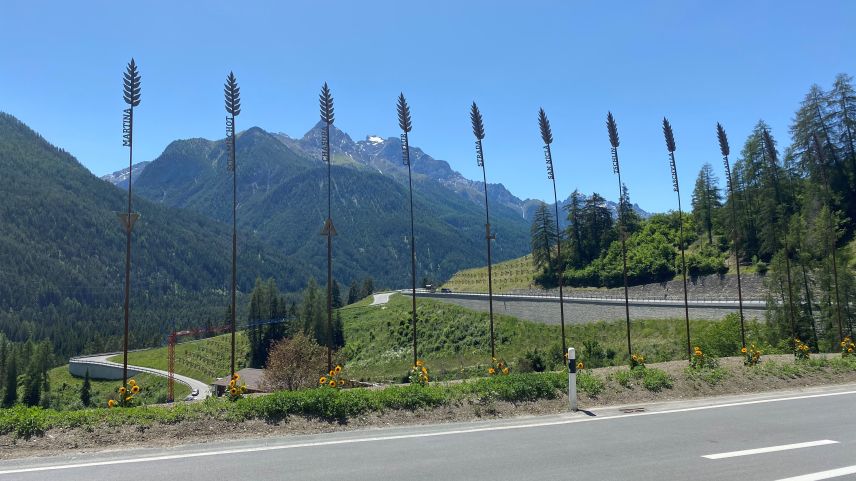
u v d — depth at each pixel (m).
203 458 7.98
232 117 15.59
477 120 18.66
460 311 68.75
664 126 21.92
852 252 48.25
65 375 107.94
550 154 20.09
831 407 12.52
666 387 14.42
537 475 7.17
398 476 7.10
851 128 58.56
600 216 86.25
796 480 6.98
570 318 56.91
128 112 13.83
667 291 65.12
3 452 8.14
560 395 12.88
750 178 65.56
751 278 56.44
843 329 35.72
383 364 60.59
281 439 9.20
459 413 11.23
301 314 85.50
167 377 91.38
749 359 17.91
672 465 7.67
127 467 7.49
